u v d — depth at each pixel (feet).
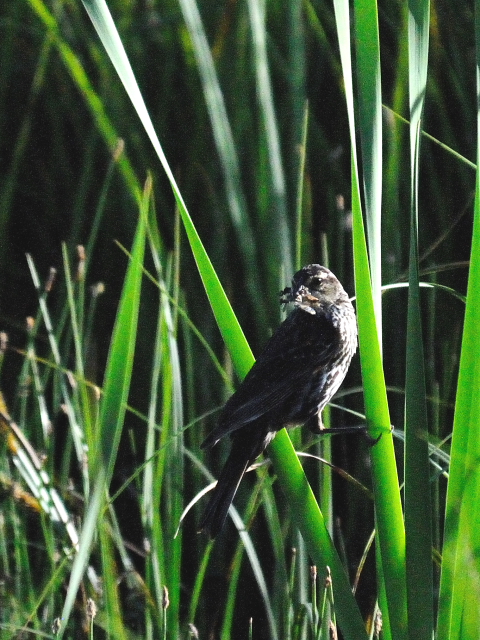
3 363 33.68
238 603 27.37
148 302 32.37
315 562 16.79
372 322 15.56
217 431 19.62
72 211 36.27
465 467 15.52
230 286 31.99
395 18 33.91
